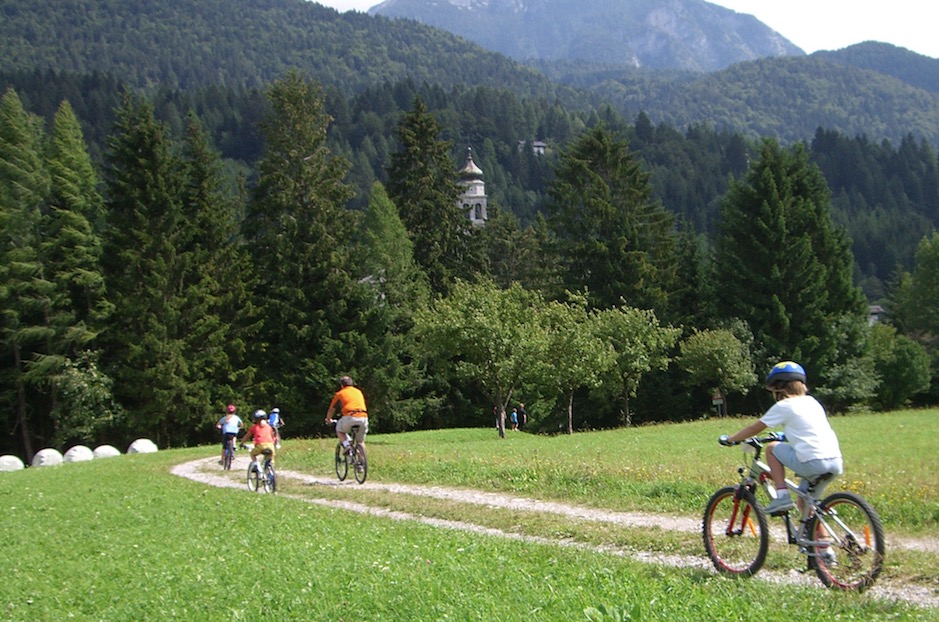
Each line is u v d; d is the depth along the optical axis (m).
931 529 11.45
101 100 183.88
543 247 71.69
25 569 10.84
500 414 45.12
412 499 16.66
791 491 8.40
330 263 59.16
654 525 12.59
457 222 70.62
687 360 58.38
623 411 62.88
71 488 22.23
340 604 7.48
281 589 8.23
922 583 8.59
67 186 55.25
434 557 9.34
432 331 44.69
